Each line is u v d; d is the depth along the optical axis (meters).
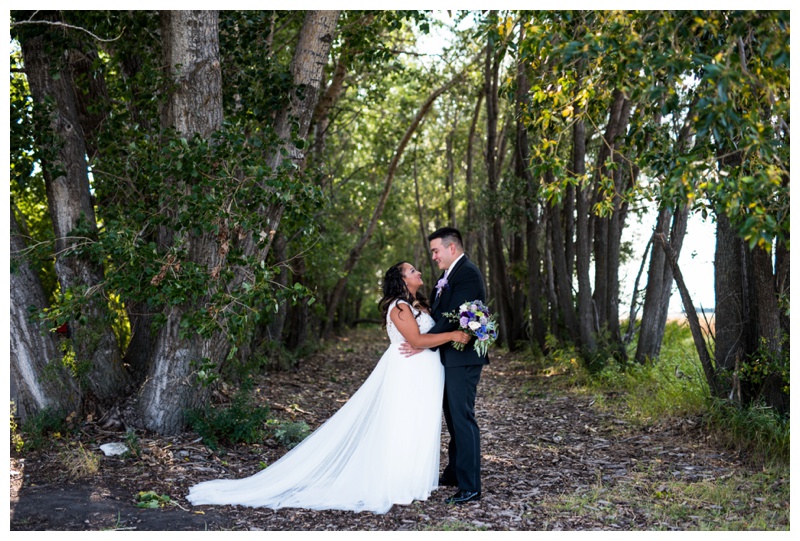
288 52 13.16
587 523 4.37
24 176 6.48
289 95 7.01
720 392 6.84
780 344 6.25
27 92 8.06
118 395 6.79
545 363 12.84
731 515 4.50
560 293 12.30
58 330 6.61
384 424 4.91
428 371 5.01
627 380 9.84
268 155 6.75
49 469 5.30
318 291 20.55
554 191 4.77
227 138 5.96
